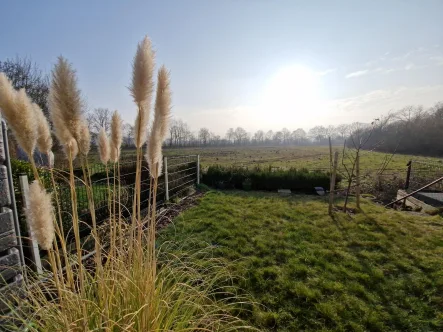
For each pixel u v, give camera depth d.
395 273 2.77
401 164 14.50
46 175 3.26
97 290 1.37
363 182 9.22
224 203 5.91
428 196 6.02
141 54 1.17
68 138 1.13
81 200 3.44
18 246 1.70
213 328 1.46
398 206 6.44
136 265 1.45
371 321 2.04
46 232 1.01
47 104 1.07
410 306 2.23
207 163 18.44
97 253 1.30
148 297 1.27
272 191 8.38
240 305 2.21
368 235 3.89
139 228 1.46
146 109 1.29
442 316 2.11
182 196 6.44
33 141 1.00
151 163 1.40
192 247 3.21
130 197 3.95
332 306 2.21
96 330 1.09
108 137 1.58
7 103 0.91
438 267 2.87
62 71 0.98
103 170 3.99
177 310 1.44
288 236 3.81
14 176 3.18
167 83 1.33
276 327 1.99
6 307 1.55
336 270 2.80
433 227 4.24
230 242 3.54
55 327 1.21
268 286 2.49
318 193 7.75
